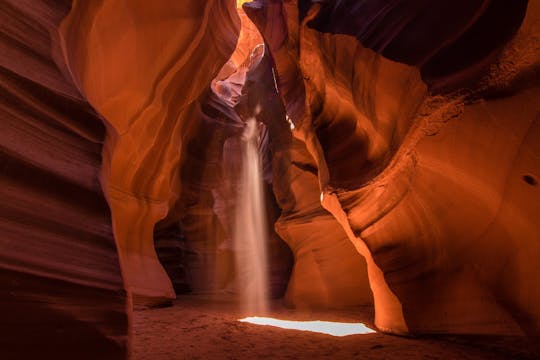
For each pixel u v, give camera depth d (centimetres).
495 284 473
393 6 563
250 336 596
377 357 458
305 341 559
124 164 821
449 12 455
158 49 705
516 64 361
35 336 191
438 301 540
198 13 757
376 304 675
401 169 564
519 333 431
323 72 780
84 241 246
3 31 258
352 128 746
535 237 413
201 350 498
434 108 458
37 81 262
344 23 666
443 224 541
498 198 441
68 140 270
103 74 567
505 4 373
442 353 460
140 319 746
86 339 214
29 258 205
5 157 219
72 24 365
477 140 427
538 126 363
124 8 555
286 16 881
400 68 510
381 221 631
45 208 230
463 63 420
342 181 708
